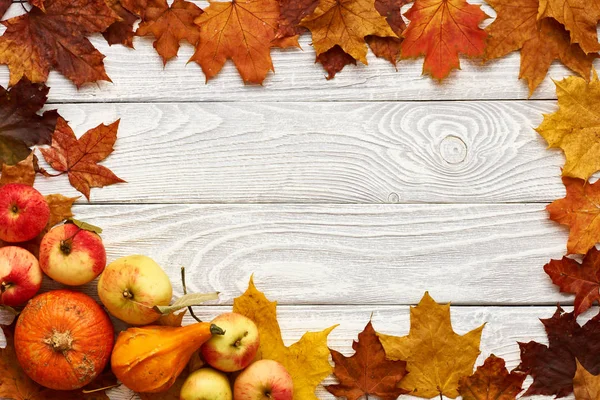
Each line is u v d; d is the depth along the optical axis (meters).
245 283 1.58
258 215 1.59
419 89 1.60
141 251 1.58
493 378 1.57
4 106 1.57
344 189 1.59
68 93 1.59
